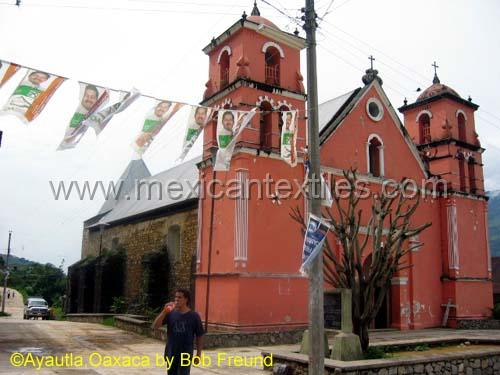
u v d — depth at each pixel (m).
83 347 16.42
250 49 22.02
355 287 12.94
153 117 10.98
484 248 29.86
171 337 7.85
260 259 20.30
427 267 27.48
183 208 28.48
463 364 12.70
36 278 80.44
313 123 11.11
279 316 20.27
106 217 42.78
